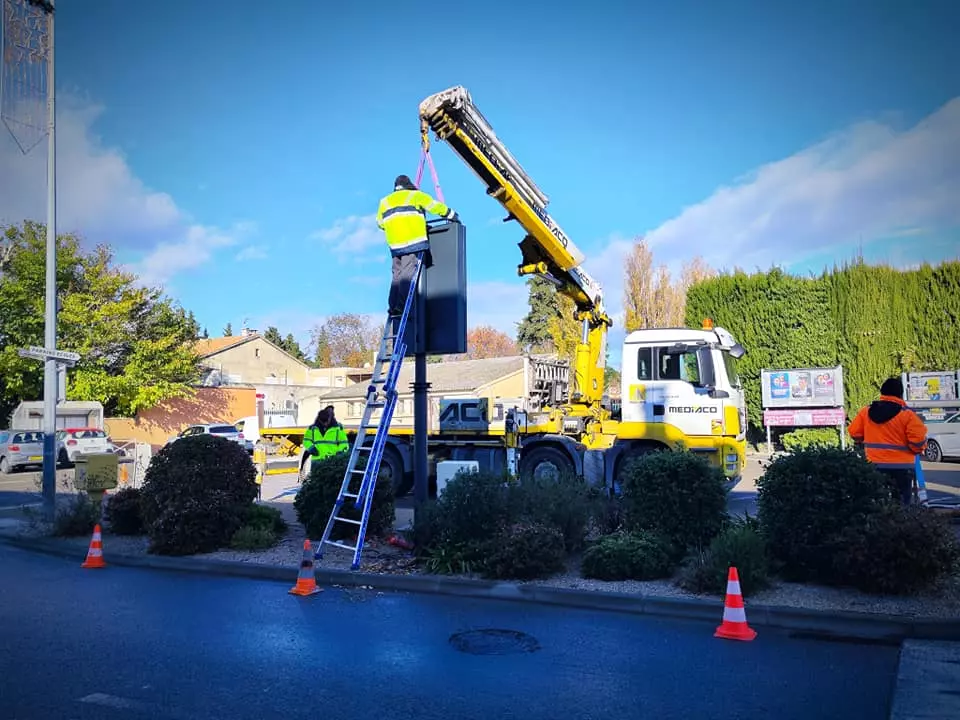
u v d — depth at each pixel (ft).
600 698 16.24
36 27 42.83
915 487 30.19
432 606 24.54
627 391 47.09
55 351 42.86
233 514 33.88
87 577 29.96
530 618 22.94
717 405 45.11
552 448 48.70
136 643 20.58
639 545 26.40
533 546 26.53
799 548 24.71
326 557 30.94
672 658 18.95
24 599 26.03
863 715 15.19
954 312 78.69
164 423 139.74
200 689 16.96
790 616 21.81
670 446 45.83
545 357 54.39
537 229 43.42
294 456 65.57
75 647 20.25
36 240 121.90
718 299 93.56
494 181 40.37
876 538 23.04
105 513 40.37
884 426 29.01
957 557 23.66
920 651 19.29
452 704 15.94
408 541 31.30
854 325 84.12
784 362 87.97
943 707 15.55
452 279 31.76
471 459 51.06
